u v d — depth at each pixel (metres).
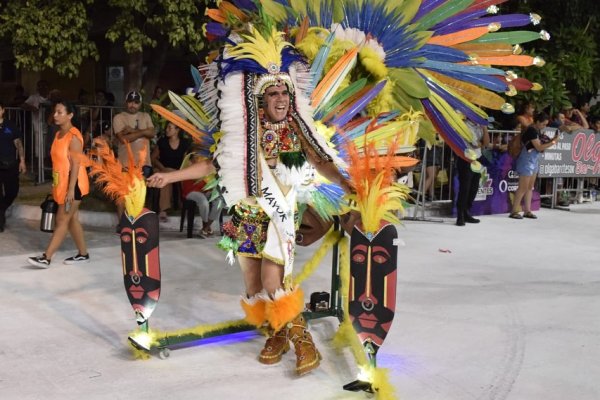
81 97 13.30
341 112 4.42
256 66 3.86
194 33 9.93
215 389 3.82
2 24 9.91
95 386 3.84
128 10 9.96
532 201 12.11
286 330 4.20
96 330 4.84
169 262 7.07
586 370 4.19
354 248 3.65
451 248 8.20
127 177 4.12
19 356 4.30
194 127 4.27
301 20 4.66
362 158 3.88
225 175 3.94
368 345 3.69
